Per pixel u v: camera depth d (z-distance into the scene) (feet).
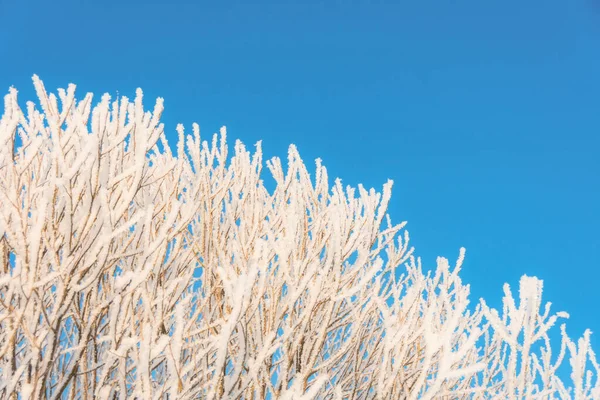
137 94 6.69
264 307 7.05
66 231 5.66
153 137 6.56
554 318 6.37
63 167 5.86
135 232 6.65
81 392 7.48
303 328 6.61
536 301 6.45
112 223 5.94
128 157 8.38
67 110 6.73
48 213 5.69
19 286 5.14
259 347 6.47
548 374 7.39
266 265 5.77
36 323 5.43
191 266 8.55
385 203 8.48
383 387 5.82
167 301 7.37
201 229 8.58
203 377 5.93
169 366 4.84
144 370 4.73
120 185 6.72
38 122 6.93
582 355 7.11
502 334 6.51
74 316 6.45
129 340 5.38
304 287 6.43
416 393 5.23
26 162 6.22
